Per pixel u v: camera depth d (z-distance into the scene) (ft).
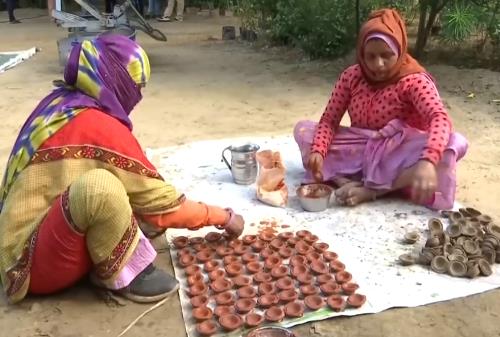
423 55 23.58
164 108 19.17
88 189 7.61
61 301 8.59
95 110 8.41
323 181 11.89
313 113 18.21
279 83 22.18
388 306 8.20
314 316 8.02
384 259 9.34
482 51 23.30
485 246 9.41
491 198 11.87
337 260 9.21
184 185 12.21
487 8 21.18
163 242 10.06
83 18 25.48
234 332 7.74
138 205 8.57
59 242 7.91
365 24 11.03
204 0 43.55
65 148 8.15
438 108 10.52
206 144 14.70
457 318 8.02
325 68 24.13
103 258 8.13
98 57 8.48
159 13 41.70
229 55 27.71
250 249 9.73
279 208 11.16
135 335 7.83
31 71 25.09
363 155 11.48
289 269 9.07
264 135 15.93
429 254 9.16
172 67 25.55
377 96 11.34
